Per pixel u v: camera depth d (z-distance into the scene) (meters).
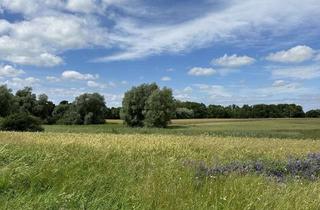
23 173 7.50
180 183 7.46
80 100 125.88
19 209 5.68
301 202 6.71
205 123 123.56
